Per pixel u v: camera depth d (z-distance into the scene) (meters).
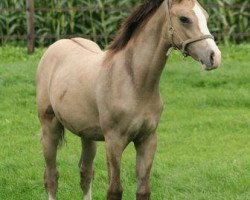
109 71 9.84
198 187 12.19
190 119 17.28
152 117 9.77
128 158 14.13
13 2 25.05
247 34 25.28
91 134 10.35
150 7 9.69
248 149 14.87
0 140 15.70
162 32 9.48
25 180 12.95
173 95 19.14
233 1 25.53
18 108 18.12
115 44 10.01
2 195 12.35
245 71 21.11
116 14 24.86
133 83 9.61
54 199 11.48
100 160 13.88
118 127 9.73
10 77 20.25
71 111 10.40
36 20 24.95
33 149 14.97
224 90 19.59
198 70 21.17
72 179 12.99
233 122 16.83
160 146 15.23
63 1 24.80
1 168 13.59
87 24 25.16
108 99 9.75
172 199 11.76
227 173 12.72
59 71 10.91
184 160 13.97
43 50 24.30
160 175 12.97
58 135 11.30
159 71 9.62
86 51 10.95
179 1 9.30
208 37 9.06
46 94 11.16
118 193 9.82
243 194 11.77
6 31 25.34
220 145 15.24
